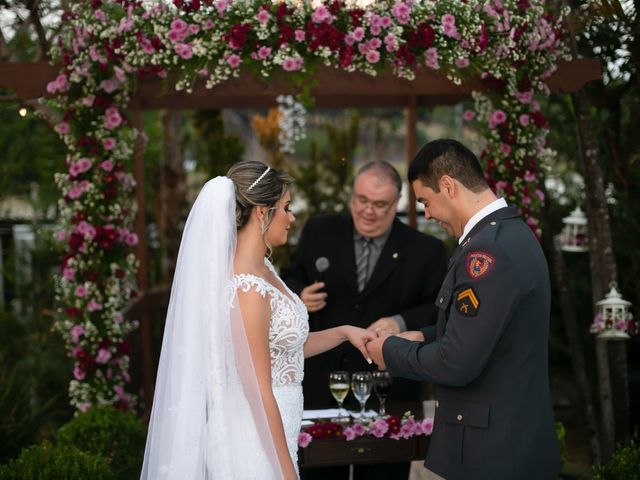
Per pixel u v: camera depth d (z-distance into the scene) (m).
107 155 3.95
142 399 5.72
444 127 8.73
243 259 2.55
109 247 3.93
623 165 4.64
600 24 4.28
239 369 2.42
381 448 3.22
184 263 2.48
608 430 4.25
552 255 4.71
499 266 2.39
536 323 2.47
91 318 3.97
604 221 4.18
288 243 6.54
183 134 7.36
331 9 3.43
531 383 2.50
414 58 3.48
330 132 6.74
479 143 4.53
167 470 2.43
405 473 3.73
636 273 4.93
